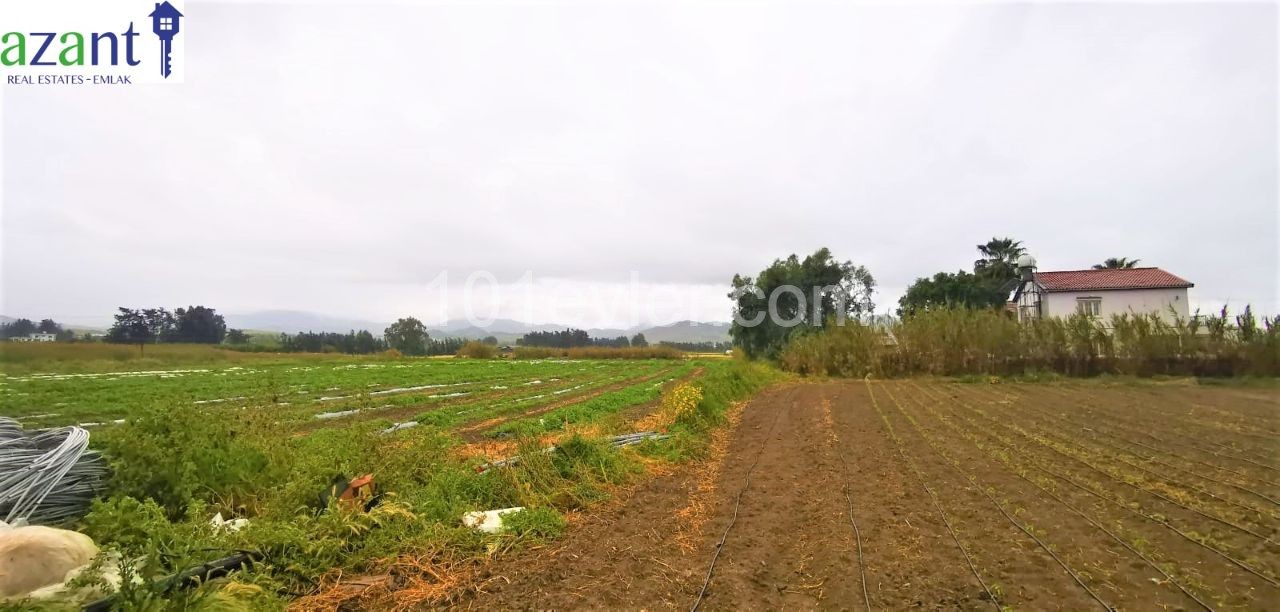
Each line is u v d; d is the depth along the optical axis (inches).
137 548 193.2
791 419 664.4
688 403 575.2
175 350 1582.2
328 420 633.0
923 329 1181.1
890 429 549.6
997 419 595.8
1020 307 1568.7
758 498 336.5
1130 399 741.9
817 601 209.5
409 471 319.3
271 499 265.4
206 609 167.6
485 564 239.5
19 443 262.1
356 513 252.2
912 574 228.7
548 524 280.5
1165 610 197.2
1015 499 318.0
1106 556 241.0
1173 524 274.2
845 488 349.7
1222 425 532.1
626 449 439.8
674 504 328.2
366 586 217.0
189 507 234.8
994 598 206.8
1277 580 214.1
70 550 179.0
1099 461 397.1
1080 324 1043.9
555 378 1325.0
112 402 695.7
